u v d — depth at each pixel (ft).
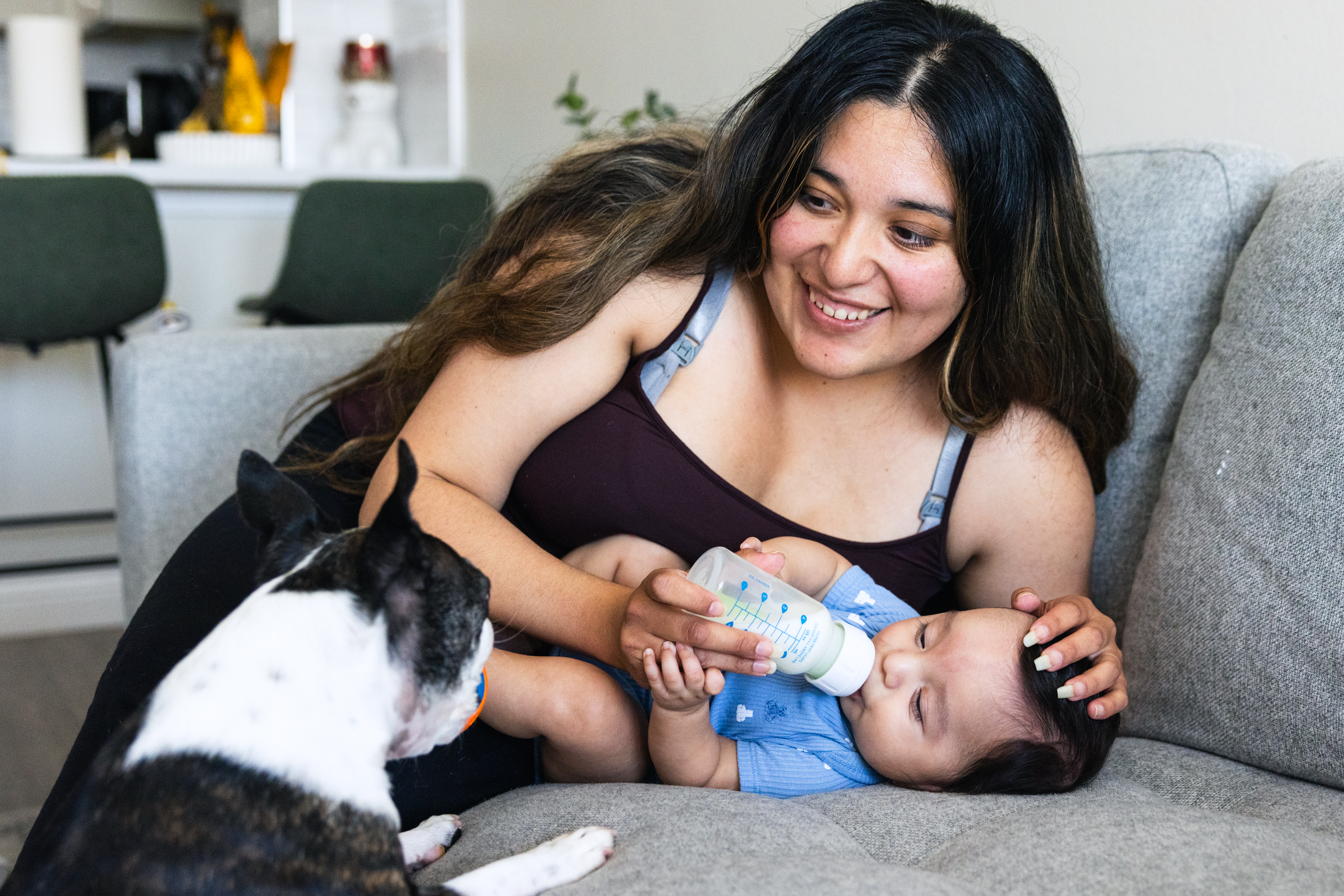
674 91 7.90
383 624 2.44
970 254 3.24
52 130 11.07
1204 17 4.57
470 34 11.12
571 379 3.59
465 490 3.64
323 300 9.24
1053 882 2.40
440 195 9.47
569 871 2.51
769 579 3.35
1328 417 3.26
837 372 3.41
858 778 3.62
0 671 8.72
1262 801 3.10
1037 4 5.36
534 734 3.43
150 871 2.03
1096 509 4.23
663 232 3.65
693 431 3.72
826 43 3.17
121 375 5.45
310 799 2.19
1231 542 3.40
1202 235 4.05
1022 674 3.40
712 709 3.73
